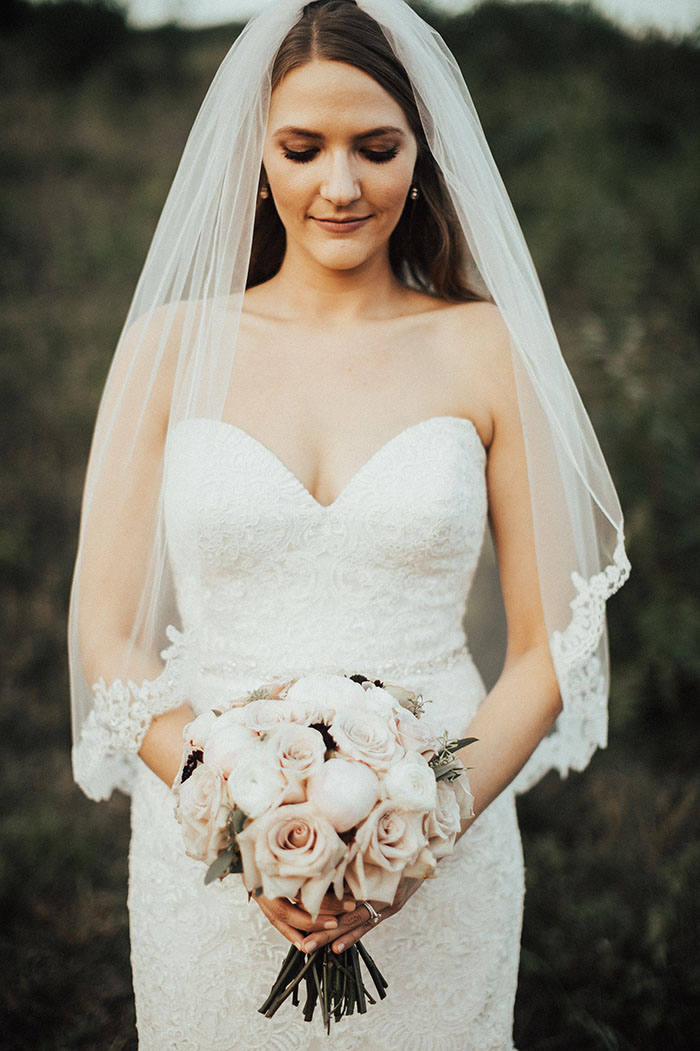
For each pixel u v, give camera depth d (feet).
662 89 26.17
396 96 6.24
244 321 6.95
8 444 19.26
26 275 24.04
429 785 5.07
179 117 30.48
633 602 13.96
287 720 5.26
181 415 6.55
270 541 6.36
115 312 22.98
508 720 6.55
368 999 6.47
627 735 13.25
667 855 11.25
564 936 10.20
